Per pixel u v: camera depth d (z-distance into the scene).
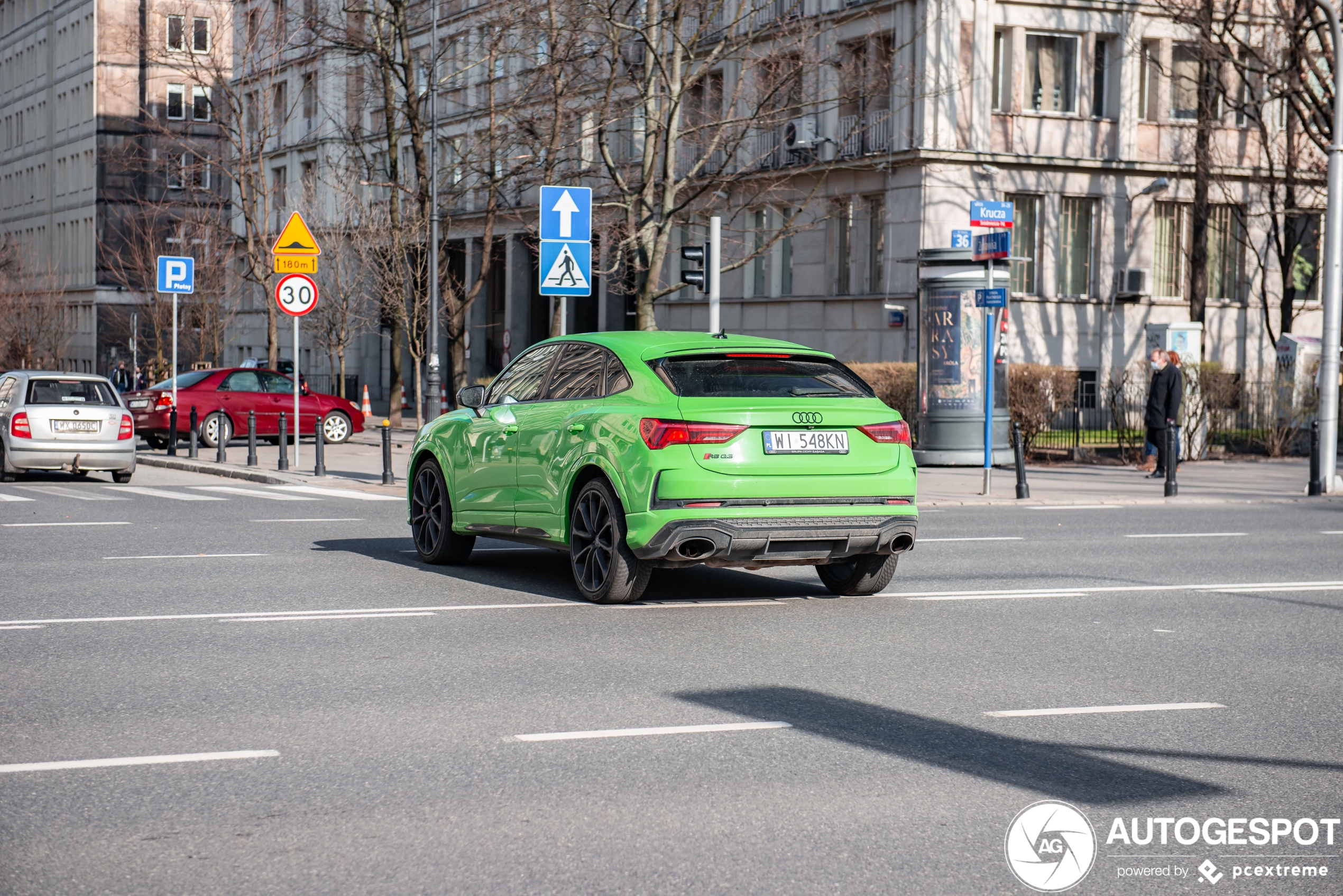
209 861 4.63
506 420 11.14
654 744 6.15
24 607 9.73
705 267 17.69
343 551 13.07
